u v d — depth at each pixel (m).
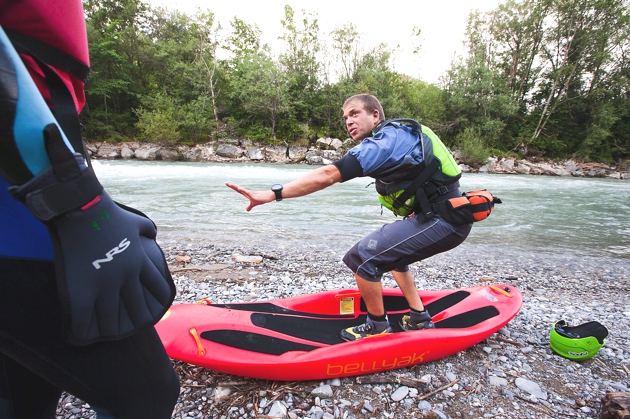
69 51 0.80
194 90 29.58
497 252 5.85
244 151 25.19
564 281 4.55
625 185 17.58
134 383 0.95
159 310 0.97
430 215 2.15
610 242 6.73
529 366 2.36
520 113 32.03
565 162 27.80
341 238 6.09
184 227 6.47
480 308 2.74
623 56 29.56
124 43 30.41
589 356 2.42
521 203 10.72
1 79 0.58
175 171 15.06
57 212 0.69
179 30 33.72
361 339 2.16
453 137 29.36
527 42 31.36
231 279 3.99
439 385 2.11
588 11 29.02
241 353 2.00
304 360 1.97
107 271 0.80
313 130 28.62
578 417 1.91
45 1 0.71
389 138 2.07
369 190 11.27
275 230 6.50
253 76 27.92
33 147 0.63
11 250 0.73
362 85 29.02
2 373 0.94
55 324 0.79
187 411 1.81
